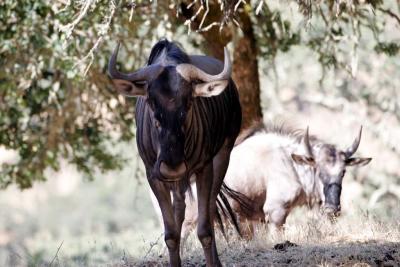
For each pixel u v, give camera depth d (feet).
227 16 98.84
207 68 87.40
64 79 139.03
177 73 73.77
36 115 152.25
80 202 391.86
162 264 91.56
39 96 142.00
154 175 75.77
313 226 105.50
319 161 122.83
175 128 72.49
